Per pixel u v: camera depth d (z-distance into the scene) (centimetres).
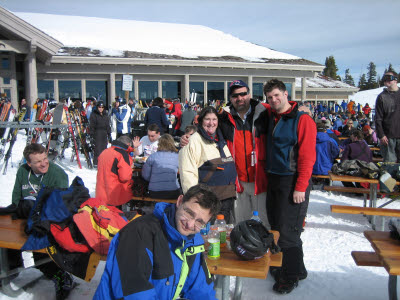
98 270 400
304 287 363
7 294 331
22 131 1644
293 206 341
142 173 541
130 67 2498
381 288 362
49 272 331
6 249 325
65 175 386
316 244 487
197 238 220
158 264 195
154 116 1032
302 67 2903
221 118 389
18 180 378
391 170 611
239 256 262
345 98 4078
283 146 337
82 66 2389
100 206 304
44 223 289
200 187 198
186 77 2642
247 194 400
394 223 296
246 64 2722
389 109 630
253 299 339
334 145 756
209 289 226
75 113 1204
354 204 695
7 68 2114
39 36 1906
